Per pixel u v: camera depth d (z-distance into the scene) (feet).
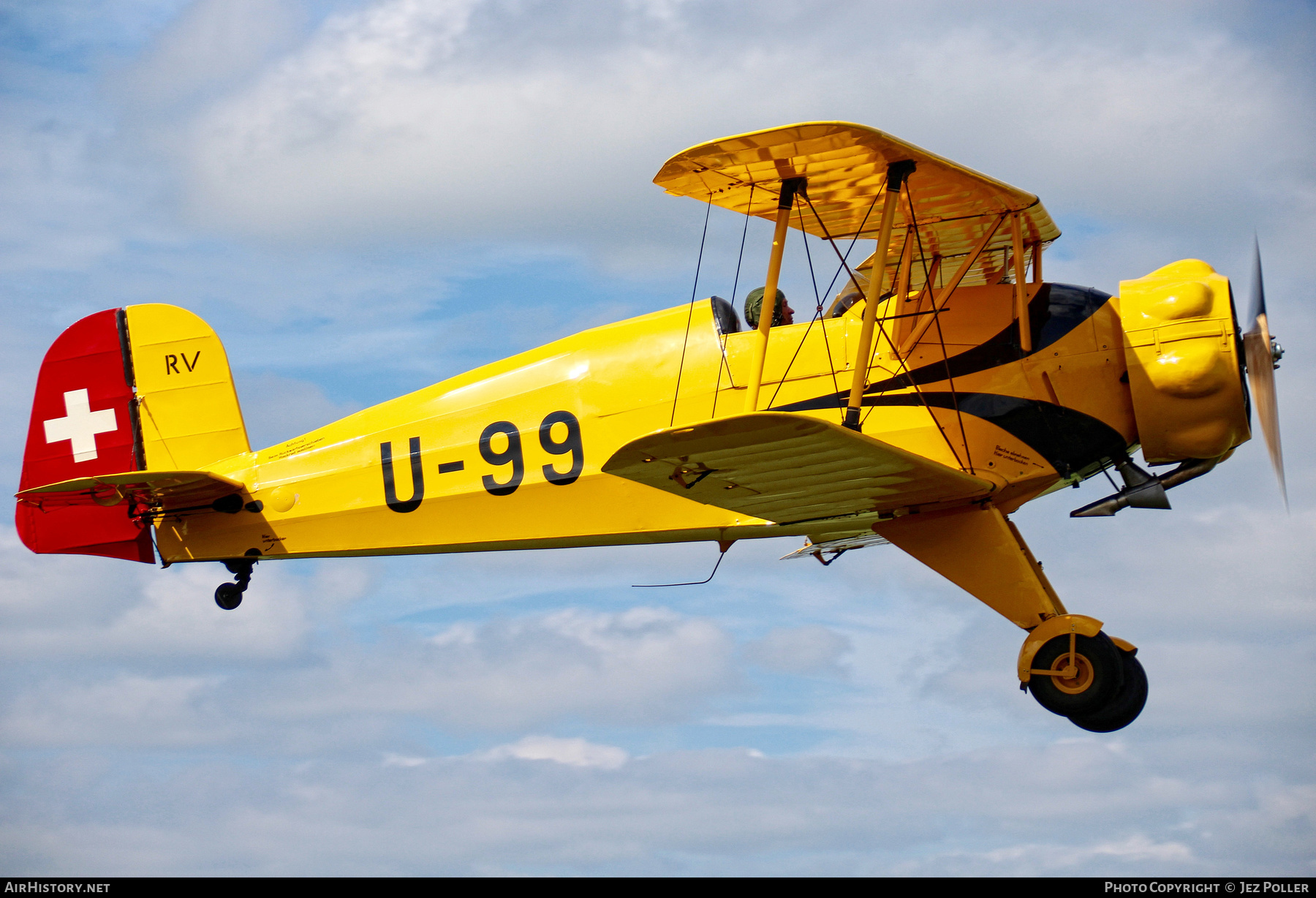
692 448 46.75
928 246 63.41
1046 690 55.62
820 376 59.88
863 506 57.52
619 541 65.41
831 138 50.21
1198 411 56.29
